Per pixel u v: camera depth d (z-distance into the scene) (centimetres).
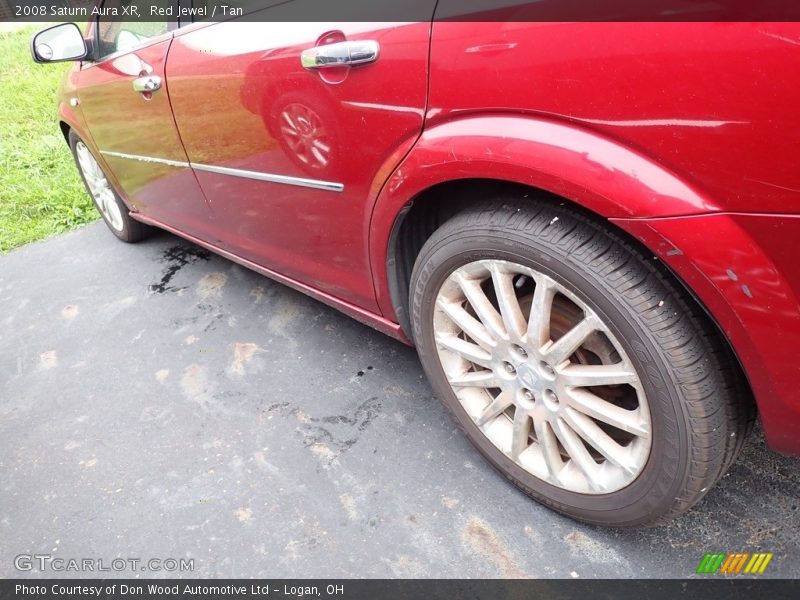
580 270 128
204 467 205
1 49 911
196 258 350
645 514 146
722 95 98
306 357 251
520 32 118
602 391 152
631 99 107
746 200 102
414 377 232
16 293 340
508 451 171
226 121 202
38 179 477
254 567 171
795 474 173
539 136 121
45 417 240
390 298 185
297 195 193
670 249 112
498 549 166
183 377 250
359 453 202
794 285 105
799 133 93
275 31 171
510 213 139
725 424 129
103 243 389
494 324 156
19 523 196
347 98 155
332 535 176
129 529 188
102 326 295
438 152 139
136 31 244
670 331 123
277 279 247
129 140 275
